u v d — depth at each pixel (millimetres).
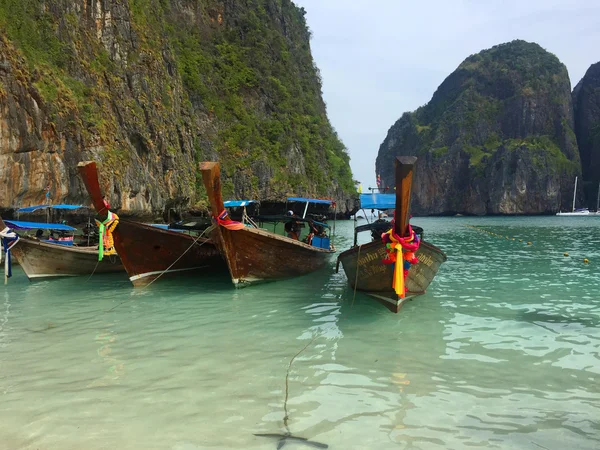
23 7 27062
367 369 5219
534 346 6043
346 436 3691
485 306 8477
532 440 3633
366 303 8781
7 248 11242
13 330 7012
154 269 11047
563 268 13633
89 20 32906
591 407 4211
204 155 47688
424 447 3525
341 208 65688
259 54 60812
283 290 10172
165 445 3561
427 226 44906
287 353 5812
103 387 4715
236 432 3756
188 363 5441
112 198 29281
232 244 9523
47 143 25453
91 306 8742
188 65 51750
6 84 23438
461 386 4711
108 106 31500
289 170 55438
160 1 53469
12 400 4410
